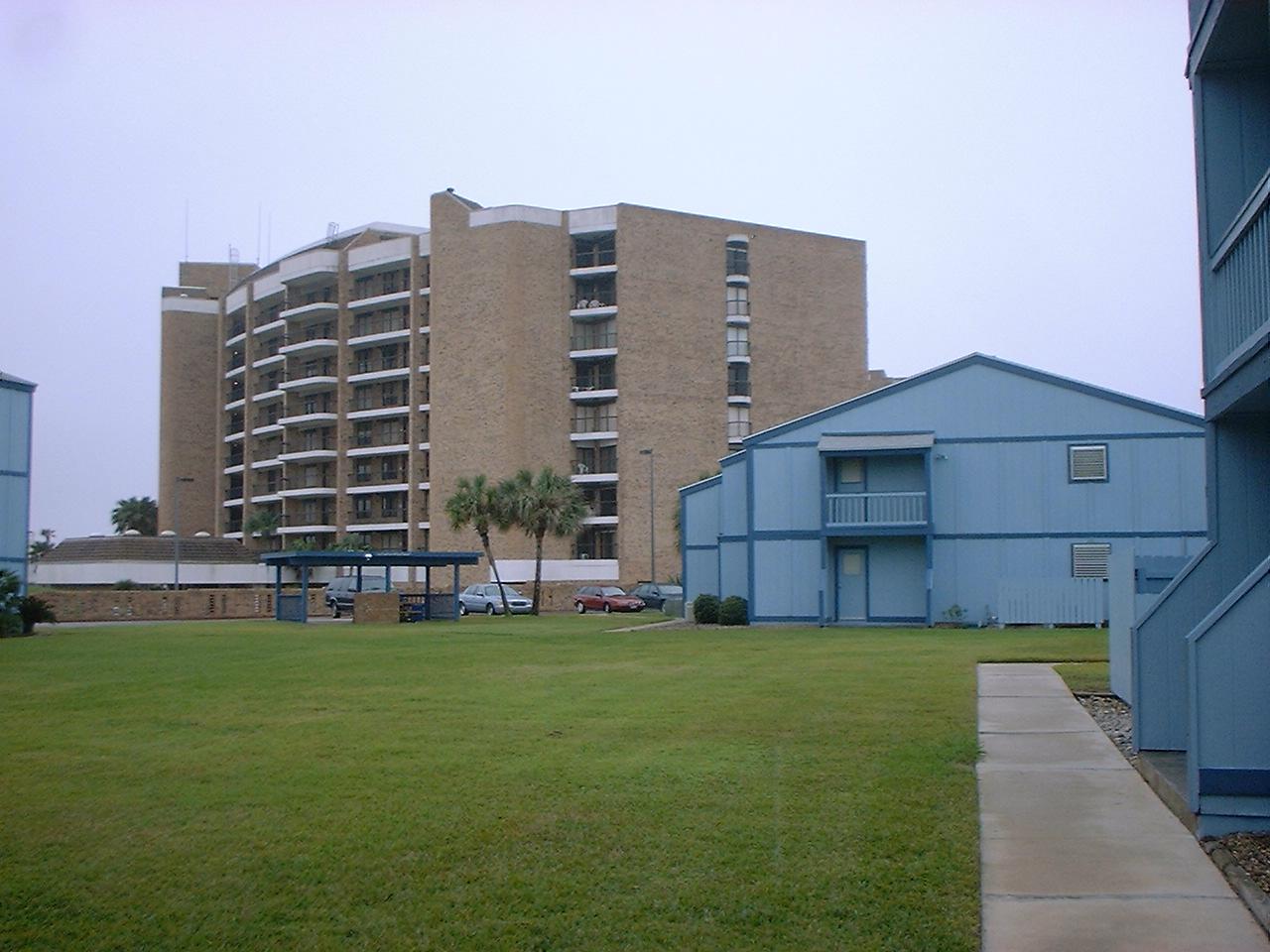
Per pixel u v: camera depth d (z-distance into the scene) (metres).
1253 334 10.16
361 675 22.92
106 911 8.14
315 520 101.38
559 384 89.44
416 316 94.00
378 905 8.12
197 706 18.11
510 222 88.31
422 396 93.69
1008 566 40.34
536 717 16.03
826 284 96.69
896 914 7.64
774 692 18.39
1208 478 12.12
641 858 8.92
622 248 89.12
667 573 88.56
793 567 42.41
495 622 53.06
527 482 65.44
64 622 61.38
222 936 7.65
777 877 8.41
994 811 10.27
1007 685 19.12
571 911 7.87
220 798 11.16
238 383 110.94
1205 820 9.30
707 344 91.62
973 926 7.40
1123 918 7.52
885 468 41.75
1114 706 16.53
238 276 120.81
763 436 42.78
